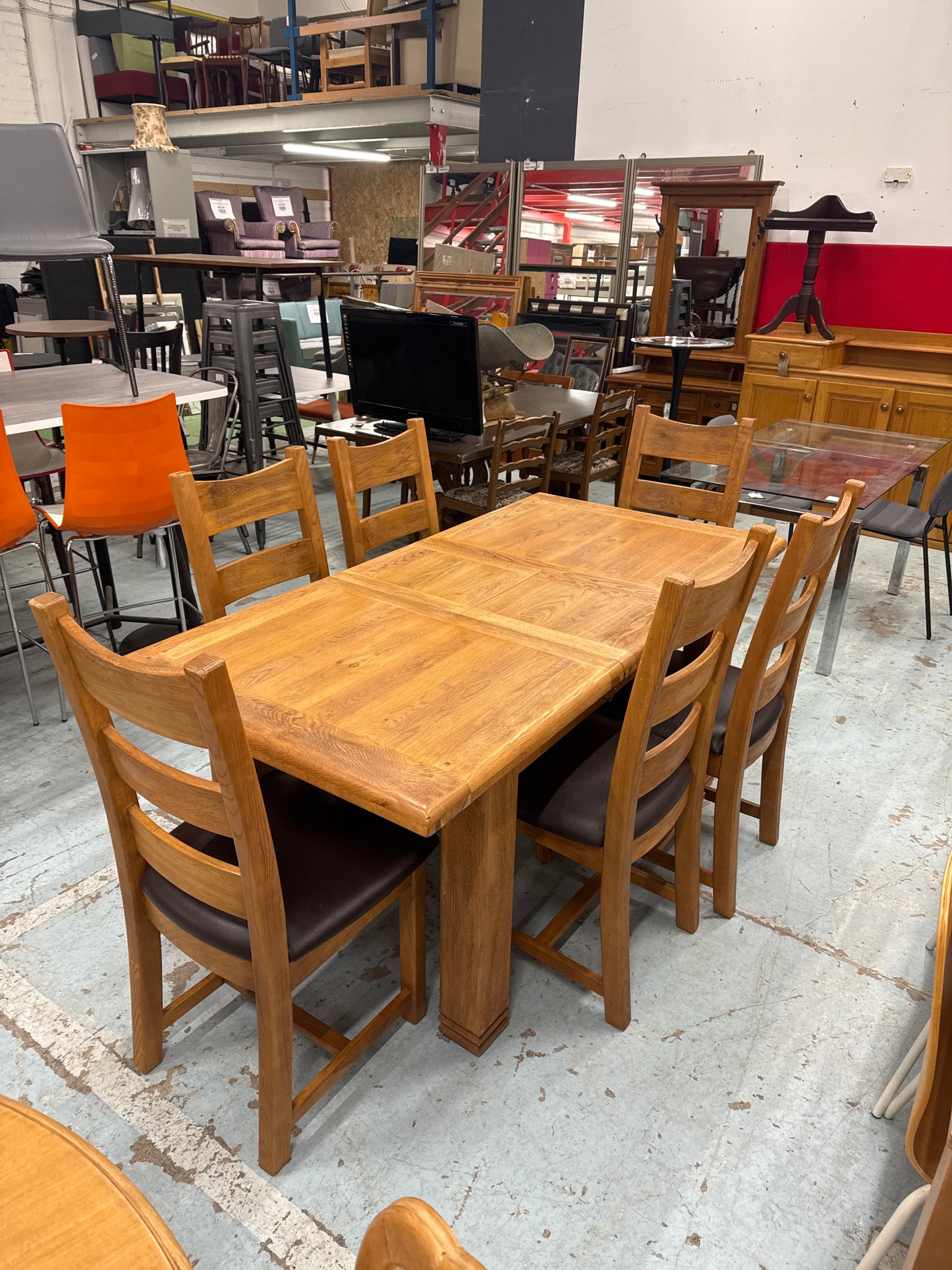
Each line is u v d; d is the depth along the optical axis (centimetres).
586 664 153
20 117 934
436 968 184
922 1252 82
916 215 484
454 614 175
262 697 143
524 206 642
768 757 215
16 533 254
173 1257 60
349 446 216
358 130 830
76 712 125
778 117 515
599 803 162
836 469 342
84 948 187
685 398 552
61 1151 67
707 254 547
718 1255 132
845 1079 162
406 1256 44
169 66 955
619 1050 166
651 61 554
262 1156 141
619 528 230
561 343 607
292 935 131
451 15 707
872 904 207
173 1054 163
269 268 442
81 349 732
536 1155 145
